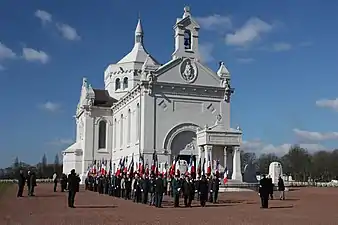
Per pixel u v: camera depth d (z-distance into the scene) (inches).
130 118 2719.0
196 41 2600.9
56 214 983.6
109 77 3452.3
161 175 1453.0
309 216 952.9
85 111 3088.1
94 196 1715.1
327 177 5196.9
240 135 2327.8
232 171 2332.7
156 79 2474.2
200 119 2534.5
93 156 3058.6
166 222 831.1
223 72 2613.2
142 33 3634.4
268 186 1194.0
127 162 2625.5
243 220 869.2
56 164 5669.3
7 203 1316.4
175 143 2474.2
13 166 5275.6
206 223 817.5
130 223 812.6
